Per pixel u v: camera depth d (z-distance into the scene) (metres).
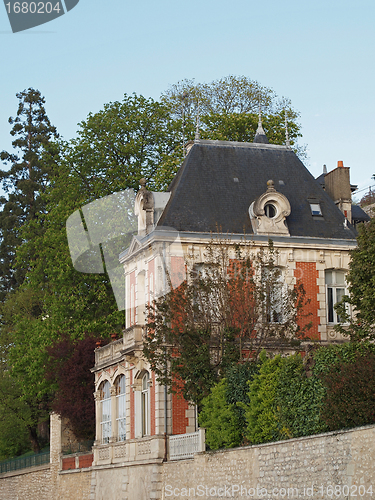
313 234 29.61
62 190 34.69
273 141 42.22
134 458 27.73
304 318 28.23
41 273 39.91
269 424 20.11
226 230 28.62
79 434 36.50
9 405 48.53
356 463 15.14
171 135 40.25
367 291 21.56
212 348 24.44
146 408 27.73
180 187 29.61
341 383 16.86
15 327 51.44
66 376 36.66
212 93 45.28
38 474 39.50
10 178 63.25
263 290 25.06
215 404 22.20
